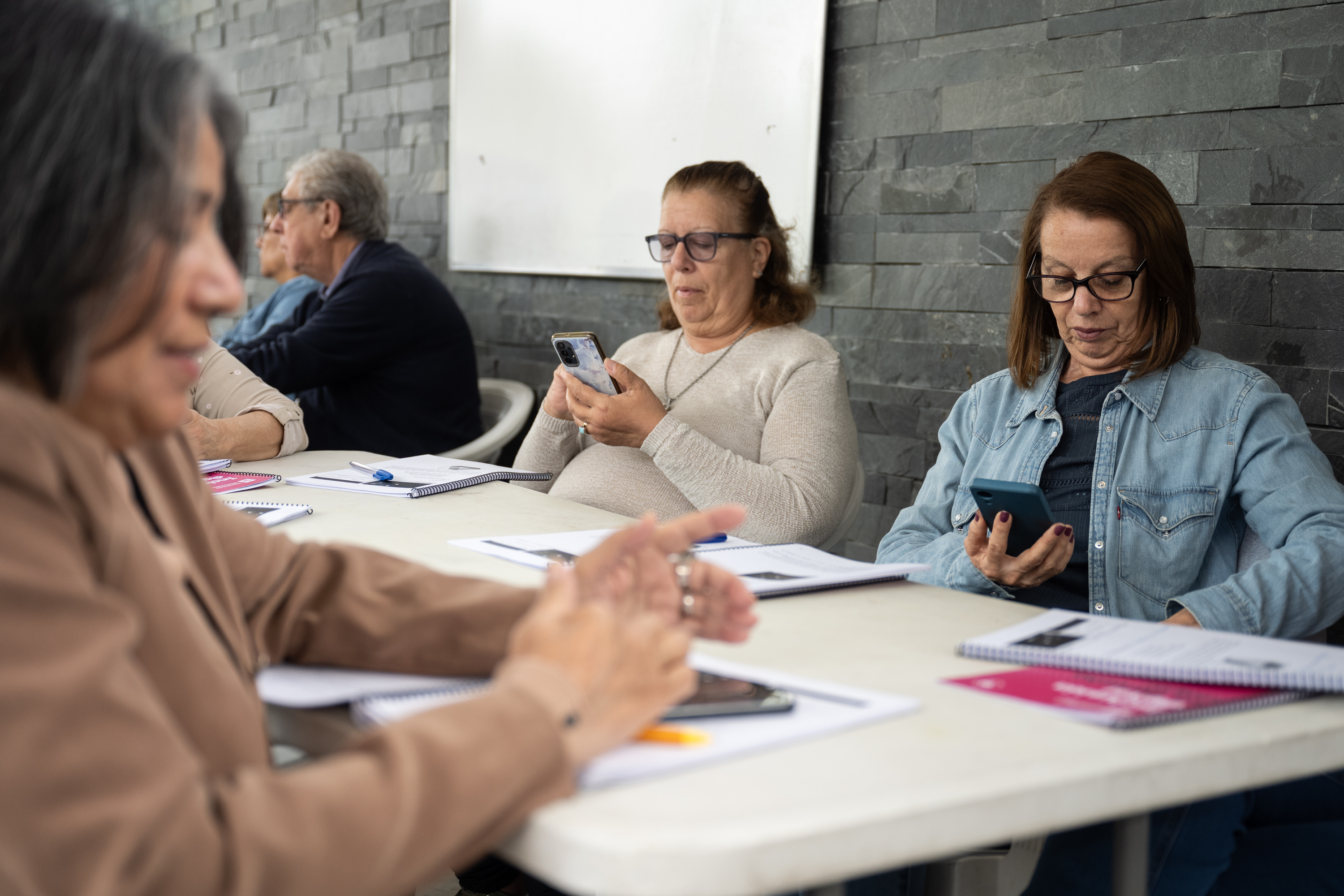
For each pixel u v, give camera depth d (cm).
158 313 54
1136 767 66
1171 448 154
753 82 286
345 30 428
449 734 55
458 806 53
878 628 101
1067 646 90
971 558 139
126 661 49
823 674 86
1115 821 78
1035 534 135
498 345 379
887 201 260
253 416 212
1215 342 206
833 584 115
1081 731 72
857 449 200
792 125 277
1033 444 167
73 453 52
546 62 345
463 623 82
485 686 79
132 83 52
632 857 53
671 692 64
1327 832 112
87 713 45
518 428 299
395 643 82
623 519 154
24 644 45
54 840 43
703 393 204
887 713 74
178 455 77
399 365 306
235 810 49
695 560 86
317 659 84
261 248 400
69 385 52
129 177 51
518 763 56
